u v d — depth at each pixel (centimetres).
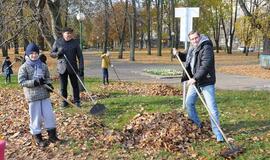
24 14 1480
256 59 4672
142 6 5728
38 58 740
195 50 705
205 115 880
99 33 5550
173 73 2409
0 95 1434
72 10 1716
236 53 6662
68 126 841
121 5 4991
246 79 2217
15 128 867
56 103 1105
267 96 1208
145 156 669
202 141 709
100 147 724
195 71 712
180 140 708
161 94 1368
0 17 1454
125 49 8125
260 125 798
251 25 2906
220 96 1202
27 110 1046
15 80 2183
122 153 689
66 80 1033
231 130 770
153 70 2638
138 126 792
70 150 717
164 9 5600
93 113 896
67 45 1021
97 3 1797
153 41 9644
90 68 3322
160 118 803
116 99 1126
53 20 1563
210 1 5441
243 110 948
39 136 750
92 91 1421
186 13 955
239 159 628
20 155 714
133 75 2544
